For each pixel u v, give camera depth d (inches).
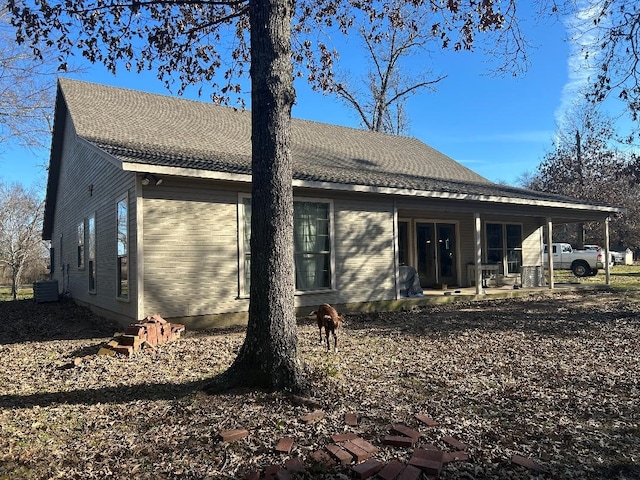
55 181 733.9
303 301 422.6
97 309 477.1
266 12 195.6
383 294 475.5
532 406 178.5
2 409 182.5
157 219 347.9
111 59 302.5
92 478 126.3
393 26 345.4
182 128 499.8
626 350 275.3
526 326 365.1
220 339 322.3
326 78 356.8
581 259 972.6
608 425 160.1
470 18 304.3
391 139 756.6
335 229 446.3
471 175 696.4
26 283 1393.9
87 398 194.5
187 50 317.1
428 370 231.5
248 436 148.3
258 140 194.1
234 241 384.2
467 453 136.5
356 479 121.3
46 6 268.7
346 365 240.2
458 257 658.8
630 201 1380.4
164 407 178.1
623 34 344.5
